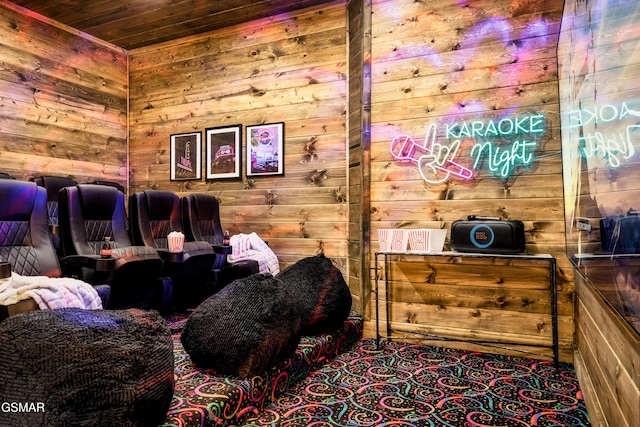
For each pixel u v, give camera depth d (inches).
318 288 117.6
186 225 153.9
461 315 127.8
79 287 89.2
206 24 183.9
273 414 83.3
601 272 63.9
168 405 64.3
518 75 123.2
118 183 207.3
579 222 86.8
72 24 183.5
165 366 63.1
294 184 171.5
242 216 182.5
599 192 65.4
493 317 124.1
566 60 103.6
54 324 58.2
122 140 210.1
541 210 120.1
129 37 197.2
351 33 156.1
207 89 192.2
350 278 155.4
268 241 176.2
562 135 114.6
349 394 93.0
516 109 123.1
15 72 166.9
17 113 167.6
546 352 118.1
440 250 123.8
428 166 133.0
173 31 191.0
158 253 124.7
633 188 45.9
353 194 152.3
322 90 166.4
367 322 138.9
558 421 81.5
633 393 54.5
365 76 140.2
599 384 78.0
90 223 118.7
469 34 128.9
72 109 187.3
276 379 90.3
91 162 195.2
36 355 54.6
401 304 134.8
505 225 112.8
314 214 167.3
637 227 43.5
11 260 95.7
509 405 88.1
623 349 59.9
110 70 203.9
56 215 152.2
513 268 122.3
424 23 134.1
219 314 87.4
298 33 171.5
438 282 130.6
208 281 139.1
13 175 166.1
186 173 196.7
